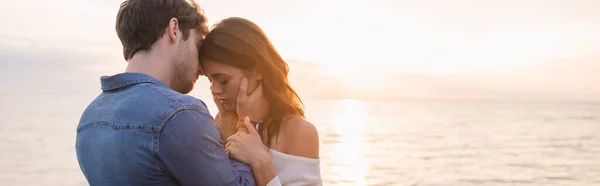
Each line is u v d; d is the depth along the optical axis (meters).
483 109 134.62
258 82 2.29
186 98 1.85
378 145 33.62
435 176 21.06
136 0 1.92
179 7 1.97
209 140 1.82
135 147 1.76
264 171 2.08
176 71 1.98
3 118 57.72
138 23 1.89
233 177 1.89
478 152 30.56
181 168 1.77
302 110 2.46
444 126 55.69
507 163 25.72
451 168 23.50
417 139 38.81
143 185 1.77
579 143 37.50
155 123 1.76
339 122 61.34
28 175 18.44
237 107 2.20
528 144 36.19
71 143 29.92
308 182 2.29
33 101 165.75
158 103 1.80
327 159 25.73
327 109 124.88
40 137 33.56
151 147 1.75
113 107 1.86
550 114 99.50
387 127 52.66
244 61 2.19
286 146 2.32
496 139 39.81
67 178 17.92
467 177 21.05
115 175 1.79
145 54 1.92
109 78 1.93
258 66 2.23
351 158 26.28
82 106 112.06
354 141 36.12
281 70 2.33
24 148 27.11
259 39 2.25
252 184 2.05
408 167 23.41
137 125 1.77
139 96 1.83
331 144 33.69
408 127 53.09
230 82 2.22
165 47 1.94
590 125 61.31
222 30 2.18
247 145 2.10
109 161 1.80
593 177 21.38
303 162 2.30
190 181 1.79
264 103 2.34
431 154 28.97
